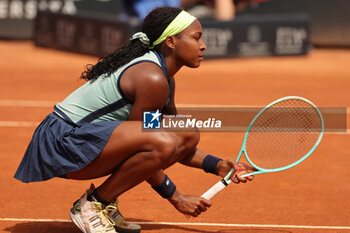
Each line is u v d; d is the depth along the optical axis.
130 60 13.99
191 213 15.09
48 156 14.06
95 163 13.81
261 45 68.88
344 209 18.50
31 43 74.12
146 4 72.06
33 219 16.80
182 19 14.09
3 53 66.88
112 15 72.06
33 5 73.81
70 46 67.62
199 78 55.00
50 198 19.11
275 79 55.31
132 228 15.48
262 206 18.64
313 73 59.88
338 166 24.70
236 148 27.91
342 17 76.56
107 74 14.01
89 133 13.61
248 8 76.12
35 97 42.31
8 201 18.66
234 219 17.14
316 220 17.22
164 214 17.50
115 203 15.30
